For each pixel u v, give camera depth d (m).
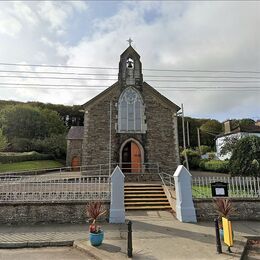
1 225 10.59
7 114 49.81
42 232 9.57
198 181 12.77
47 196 11.48
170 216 12.08
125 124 21.31
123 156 21.64
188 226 10.39
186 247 7.94
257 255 7.67
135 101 21.88
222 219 8.52
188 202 11.48
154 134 21.36
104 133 20.92
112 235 9.17
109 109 21.45
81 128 41.28
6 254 7.53
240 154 15.04
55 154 45.28
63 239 8.70
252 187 12.42
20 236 9.04
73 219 11.05
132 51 22.91
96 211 8.65
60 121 58.50
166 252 7.50
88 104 21.30
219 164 29.61
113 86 21.88
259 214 11.84
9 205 10.93
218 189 12.23
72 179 16.84
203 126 59.78
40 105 66.44
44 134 51.81
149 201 13.93
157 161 20.84
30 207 11.00
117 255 7.23
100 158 20.44
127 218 11.64
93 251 7.52
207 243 8.33
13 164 33.62
